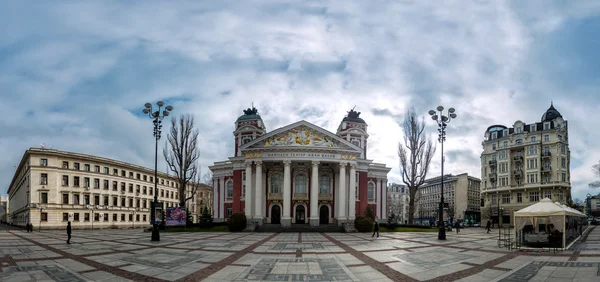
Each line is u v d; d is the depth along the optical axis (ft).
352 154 181.16
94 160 249.75
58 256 68.49
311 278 47.42
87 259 64.13
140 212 287.48
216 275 49.24
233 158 195.83
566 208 89.86
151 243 95.91
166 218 167.63
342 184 177.17
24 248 84.02
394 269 53.83
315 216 172.24
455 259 63.93
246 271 52.11
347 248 82.48
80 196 238.68
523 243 87.76
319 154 176.55
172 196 337.52
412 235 134.72
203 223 181.78
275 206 191.21
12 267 56.03
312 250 78.13
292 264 58.08
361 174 198.08
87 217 240.12
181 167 189.67
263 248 82.17
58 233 160.76
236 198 192.34
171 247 84.43
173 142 191.93
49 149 234.17
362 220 159.02
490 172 301.22
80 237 125.18
